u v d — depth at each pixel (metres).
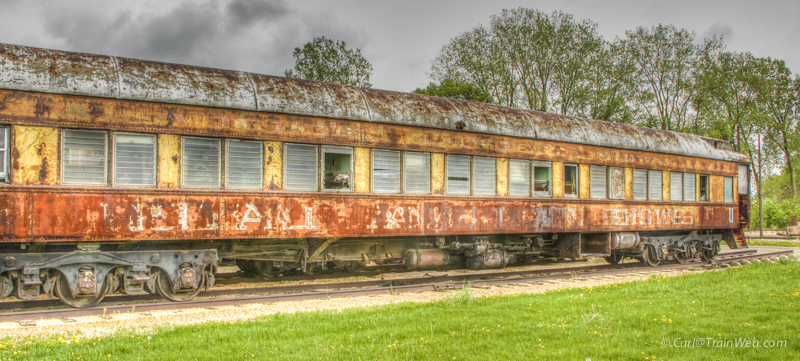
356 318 7.98
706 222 18.86
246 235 10.29
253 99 10.47
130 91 9.31
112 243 9.77
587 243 16.92
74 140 8.95
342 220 11.38
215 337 6.75
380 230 11.85
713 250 19.69
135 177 9.41
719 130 37.72
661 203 17.41
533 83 34.56
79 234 8.88
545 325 7.53
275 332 7.04
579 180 15.36
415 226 12.36
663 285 11.34
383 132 12.02
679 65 36.84
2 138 8.45
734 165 20.16
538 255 16.30
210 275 10.41
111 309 8.90
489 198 13.57
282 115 10.79
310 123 11.09
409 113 12.41
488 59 34.16
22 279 8.70
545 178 14.79
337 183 11.89
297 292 11.22
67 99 8.88
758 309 8.69
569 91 34.41
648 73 37.41
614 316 8.12
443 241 13.39
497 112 14.15
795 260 16.38
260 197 10.48
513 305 9.05
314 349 6.20
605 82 34.81
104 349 6.11
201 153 10.00
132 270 9.48
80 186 8.91
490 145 13.69
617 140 16.27
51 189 8.70
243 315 8.61
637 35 37.34
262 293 11.09
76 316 8.39
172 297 9.96
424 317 8.03
